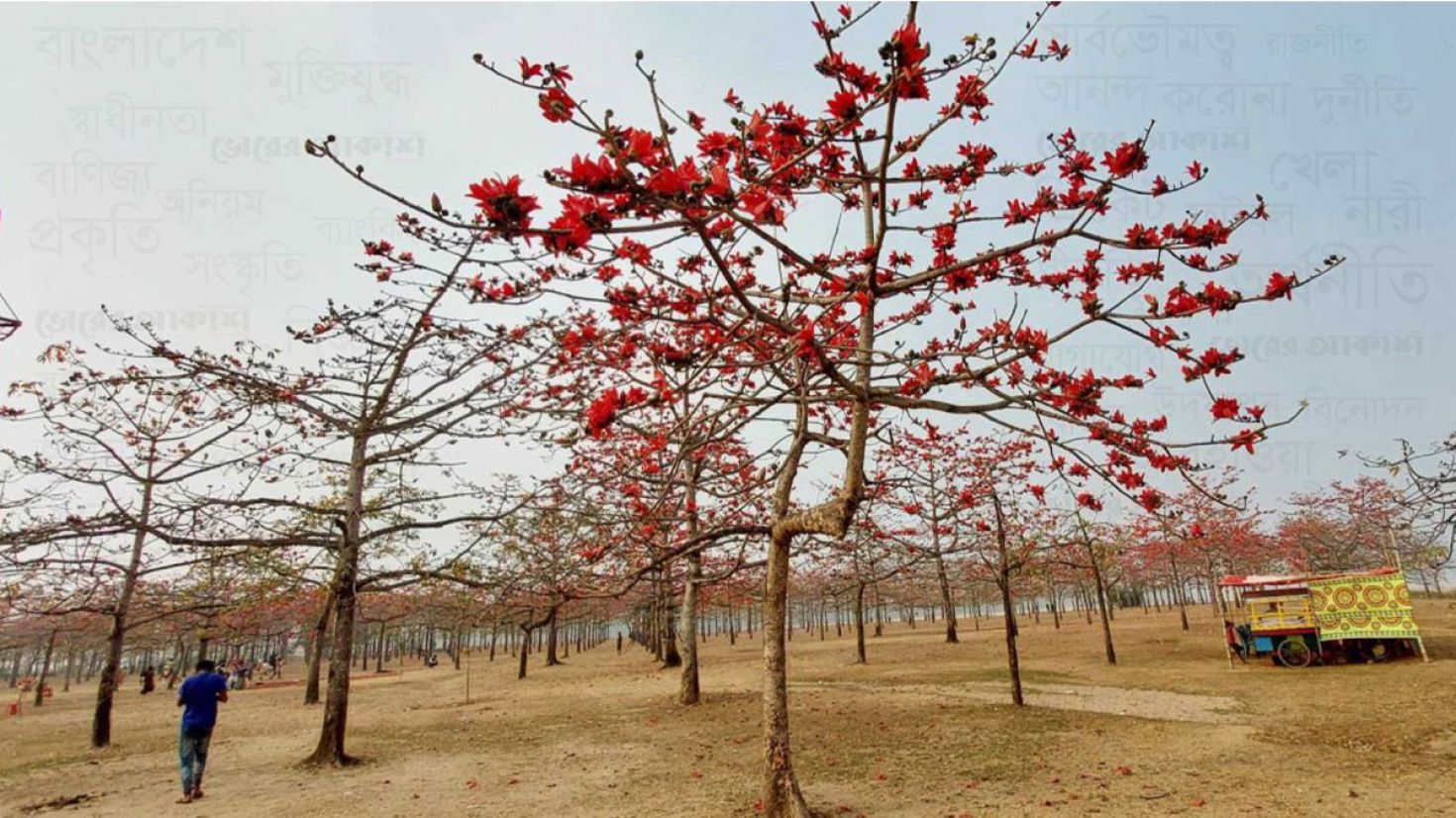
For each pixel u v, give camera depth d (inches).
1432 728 358.0
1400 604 624.4
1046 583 1289.4
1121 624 1358.3
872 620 2974.9
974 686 603.5
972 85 202.5
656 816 273.3
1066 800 268.8
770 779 248.2
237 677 1096.8
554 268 234.5
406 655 2101.4
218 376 399.9
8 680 1972.2
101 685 506.3
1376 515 979.3
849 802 278.2
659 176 113.0
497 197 110.5
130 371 402.3
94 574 406.6
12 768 433.1
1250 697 496.1
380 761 409.7
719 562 816.9
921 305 302.8
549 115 126.4
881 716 463.2
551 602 374.3
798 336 185.0
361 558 541.6
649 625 1503.4
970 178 239.1
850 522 238.5
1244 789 273.0
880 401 240.8
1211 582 1190.3
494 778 352.8
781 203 198.7
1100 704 490.6
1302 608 690.2
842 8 166.1
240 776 383.6
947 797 279.6
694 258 270.5
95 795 357.4
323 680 1224.2
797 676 746.2
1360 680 528.7
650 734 450.6
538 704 639.1
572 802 301.0
